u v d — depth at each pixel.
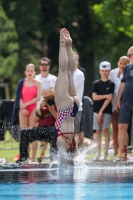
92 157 20.58
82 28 65.38
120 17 49.84
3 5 66.12
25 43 65.50
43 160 19.70
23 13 64.44
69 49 16.81
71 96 16.89
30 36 68.00
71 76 16.86
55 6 66.12
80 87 20.64
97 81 21.06
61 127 16.69
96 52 63.84
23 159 18.91
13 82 67.88
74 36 65.69
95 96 20.91
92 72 64.31
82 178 14.55
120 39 57.72
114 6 49.97
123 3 50.22
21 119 20.92
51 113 19.34
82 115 21.31
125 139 20.28
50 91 19.47
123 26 49.78
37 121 19.56
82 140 20.83
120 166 17.47
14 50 58.88
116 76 21.38
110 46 61.78
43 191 12.65
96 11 50.97
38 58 70.06
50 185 13.45
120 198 11.84
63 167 17.03
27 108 20.88
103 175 15.13
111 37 59.16
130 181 13.98
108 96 20.70
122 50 55.19
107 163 18.30
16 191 12.66
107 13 49.94
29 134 18.92
